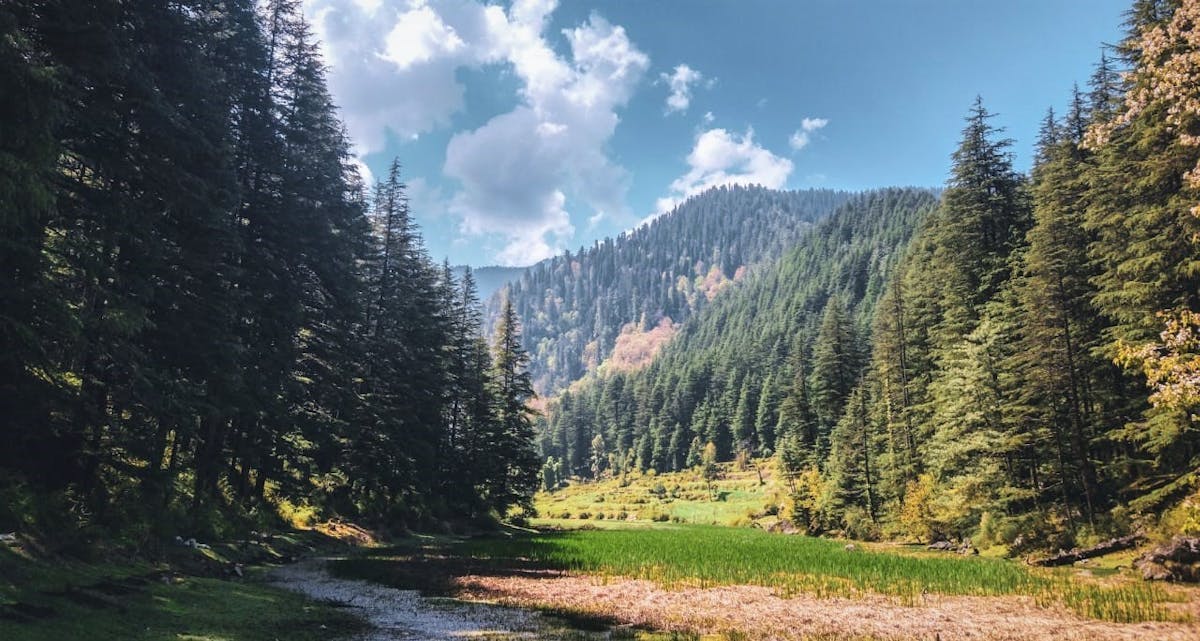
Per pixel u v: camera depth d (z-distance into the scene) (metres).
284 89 28.50
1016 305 36.16
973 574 22.31
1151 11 23.67
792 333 164.88
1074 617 15.45
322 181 28.91
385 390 38.66
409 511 40.00
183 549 17.45
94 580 11.72
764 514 74.25
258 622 11.95
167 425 18.42
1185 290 21.89
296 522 28.69
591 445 160.75
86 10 13.38
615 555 28.44
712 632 13.88
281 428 25.66
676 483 118.88
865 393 59.44
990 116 43.47
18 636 7.77
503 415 54.28
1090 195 27.11
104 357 15.27
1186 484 22.98
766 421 119.81
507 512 53.91
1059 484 31.20
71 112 13.47
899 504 44.50
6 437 13.73
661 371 192.12
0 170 9.55
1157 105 20.44
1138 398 26.23
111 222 15.13
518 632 13.24
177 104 18.34
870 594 18.86
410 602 16.02
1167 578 19.83
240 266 23.75
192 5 18.52
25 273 12.24
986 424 33.22
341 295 30.36
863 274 195.88
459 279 56.75
